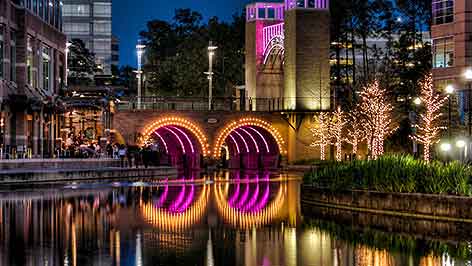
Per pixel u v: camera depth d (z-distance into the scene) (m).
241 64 120.12
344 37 104.50
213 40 122.31
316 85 87.88
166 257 21.84
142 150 76.38
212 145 87.62
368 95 79.81
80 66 132.88
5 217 31.09
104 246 23.67
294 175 72.56
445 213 31.52
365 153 89.81
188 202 39.34
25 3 70.44
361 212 34.75
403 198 33.34
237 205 38.06
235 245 24.22
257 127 90.19
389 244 24.59
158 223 29.66
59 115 79.62
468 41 78.94
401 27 102.12
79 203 37.53
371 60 110.69
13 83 68.06
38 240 24.77
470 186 32.25
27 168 55.53
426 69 94.56
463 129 68.44
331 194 37.88
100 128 80.12
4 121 64.44
